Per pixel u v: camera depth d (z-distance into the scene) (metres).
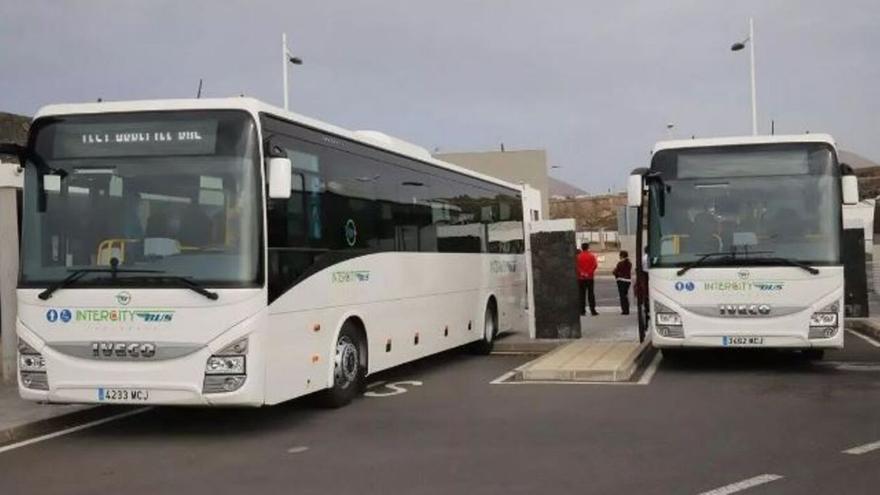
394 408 10.69
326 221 10.32
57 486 7.35
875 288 29.11
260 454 8.33
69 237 8.88
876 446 7.99
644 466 7.41
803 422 9.15
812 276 12.21
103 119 8.98
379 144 12.12
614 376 12.41
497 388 12.14
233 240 8.64
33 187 9.01
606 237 75.06
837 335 12.18
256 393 8.57
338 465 7.78
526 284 19.70
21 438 9.44
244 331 8.53
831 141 12.55
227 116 8.84
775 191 12.51
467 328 15.52
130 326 8.62
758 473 7.09
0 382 12.59
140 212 8.78
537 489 6.77
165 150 8.84
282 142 9.37
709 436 8.55
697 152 12.83
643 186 12.97
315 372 9.91
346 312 10.74
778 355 14.84
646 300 15.52
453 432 9.11
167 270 8.62
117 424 10.07
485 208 16.98
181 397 8.52
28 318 8.90
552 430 9.05
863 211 41.78
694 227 12.65
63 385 8.75
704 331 12.45
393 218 12.43
